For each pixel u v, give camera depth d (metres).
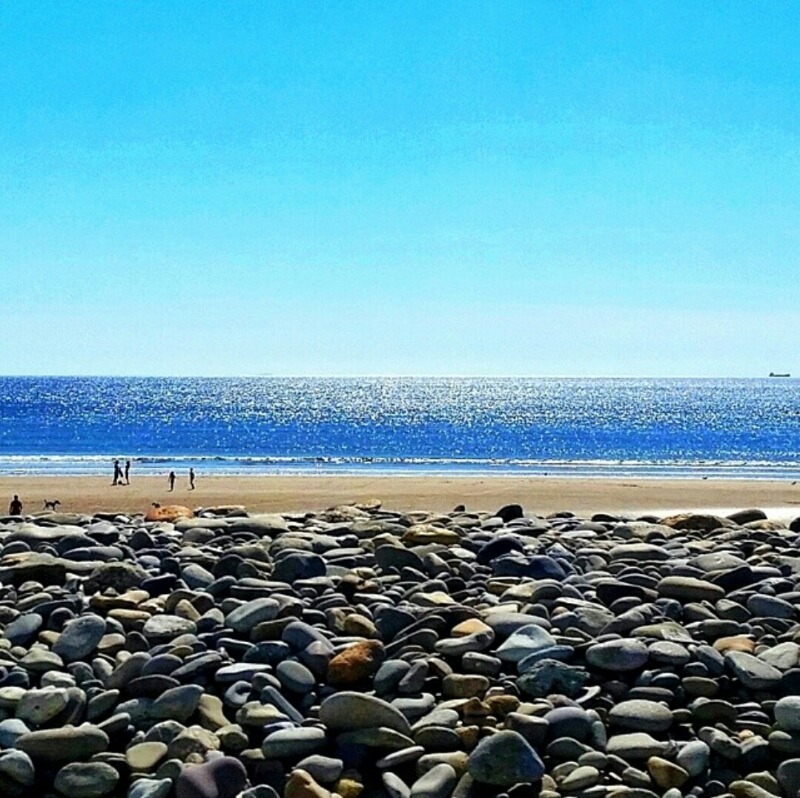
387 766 3.44
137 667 3.92
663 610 4.64
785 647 4.14
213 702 3.75
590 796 3.30
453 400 198.00
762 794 3.34
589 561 5.70
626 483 40.62
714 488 37.56
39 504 31.16
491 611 4.45
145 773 3.39
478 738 3.55
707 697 3.85
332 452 72.88
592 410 154.00
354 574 5.13
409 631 4.29
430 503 31.27
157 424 109.38
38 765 3.43
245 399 191.25
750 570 5.21
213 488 37.31
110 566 5.12
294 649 4.11
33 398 186.25
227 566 5.26
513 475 49.88
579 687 3.87
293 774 3.32
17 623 4.43
